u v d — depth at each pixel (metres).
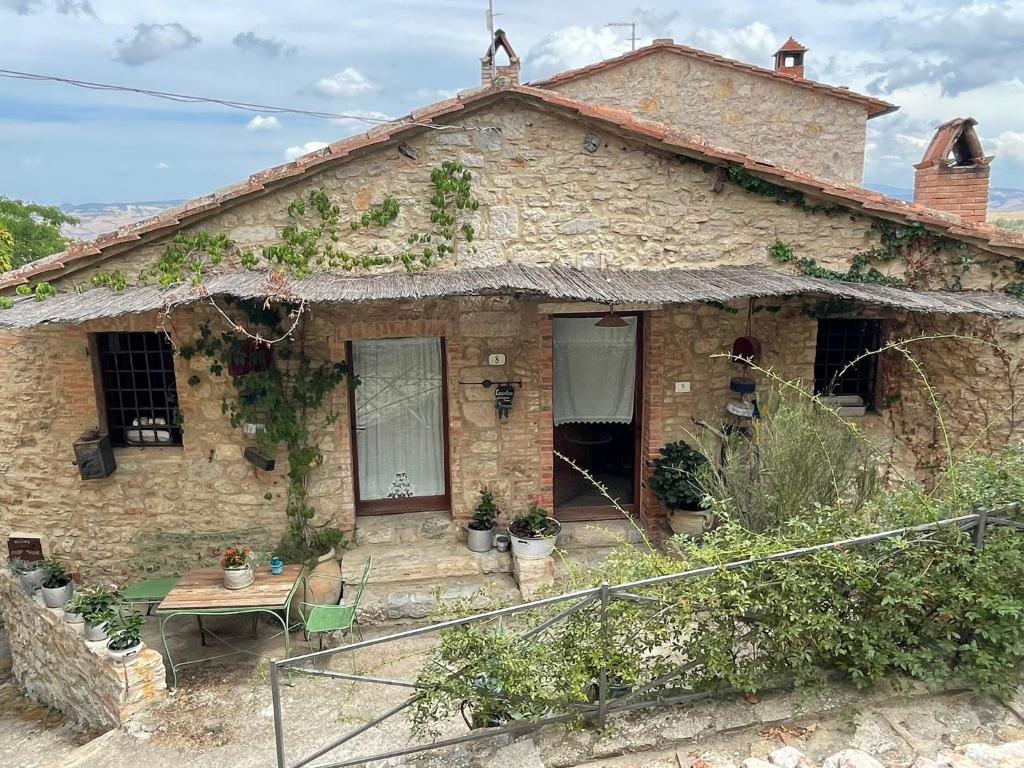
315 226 6.92
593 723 4.11
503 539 7.59
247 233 6.86
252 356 6.98
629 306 7.50
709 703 4.16
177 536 7.61
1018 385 7.32
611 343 8.05
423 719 4.19
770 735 3.87
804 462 5.20
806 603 3.95
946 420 7.66
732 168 7.08
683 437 7.85
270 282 6.00
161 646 6.84
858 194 7.02
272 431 7.24
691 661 4.14
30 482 7.60
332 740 5.24
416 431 8.09
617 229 7.22
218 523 7.57
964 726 3.77
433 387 8.00
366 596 7.07
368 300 5.82
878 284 7.15
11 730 6.96
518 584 7.13
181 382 7.27
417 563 7.40
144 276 6.76
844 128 11.41
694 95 11.35
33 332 7.26
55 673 7.13
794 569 3.95
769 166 6.97
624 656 4.00
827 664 4.32
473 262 7.18
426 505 8.20
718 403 7.82
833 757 3.42
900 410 7.96
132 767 5.12
